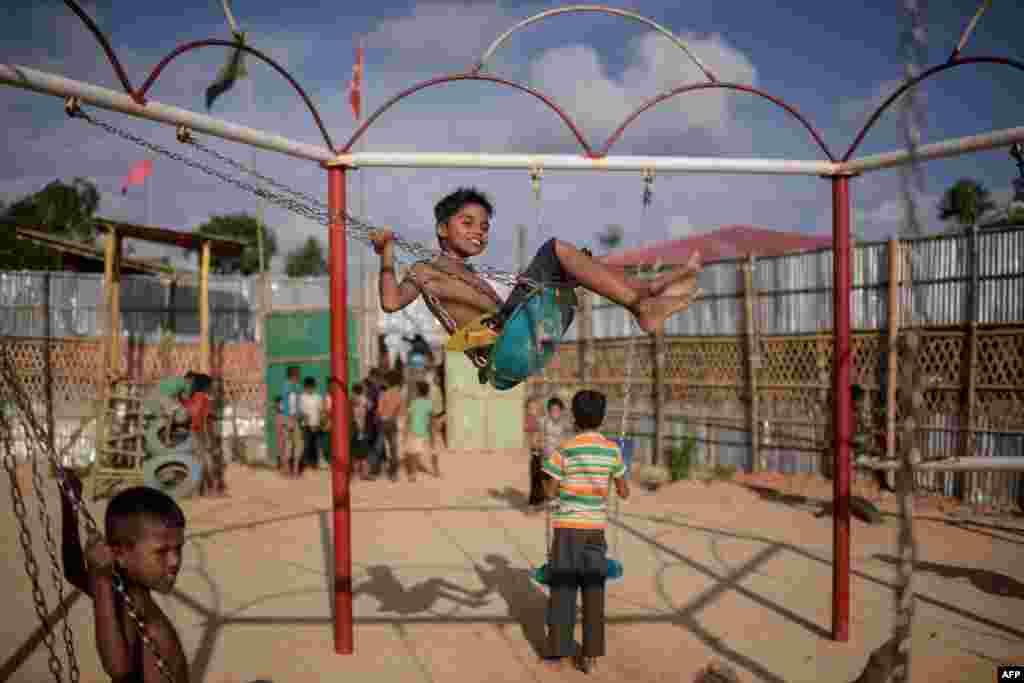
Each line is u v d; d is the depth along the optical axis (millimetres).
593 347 15125
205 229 33969
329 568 7070
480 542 8164
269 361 14703
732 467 12297
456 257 3400
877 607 5887
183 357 14672
